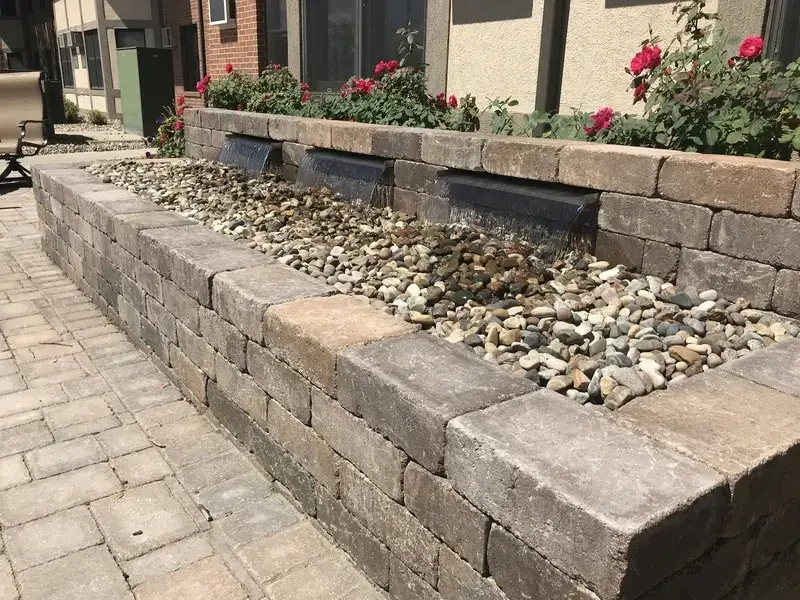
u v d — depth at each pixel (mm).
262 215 4656
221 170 6285
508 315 2783
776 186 2615
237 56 10812
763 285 2723
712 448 1645
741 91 3387
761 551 1732
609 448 1644
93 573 2291
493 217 3912
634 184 3143
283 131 5727
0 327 4500
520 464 1574
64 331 4457
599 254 3389
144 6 17938
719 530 1562
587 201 3320
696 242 2939
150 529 2520
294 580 2275
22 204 8320
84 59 20594
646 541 1380
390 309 2871
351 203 4918
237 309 2803
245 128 6312
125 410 3420
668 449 1646
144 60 12906
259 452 2889
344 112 6035
